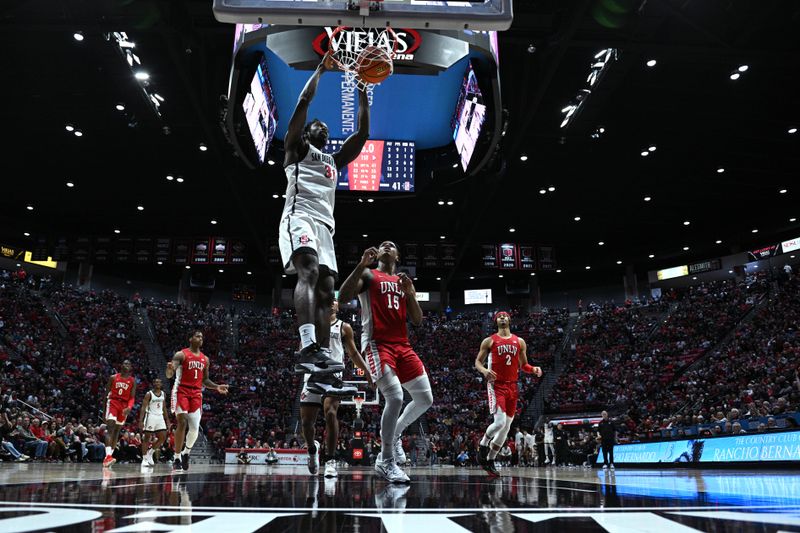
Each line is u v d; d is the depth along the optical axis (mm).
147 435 8805
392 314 3961
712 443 11547
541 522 1649
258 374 29797
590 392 27375
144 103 17484
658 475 7082
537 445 21984
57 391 20188
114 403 8492
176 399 7199
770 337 24484
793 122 19516
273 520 1655
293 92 15523
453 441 23203
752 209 28766
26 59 16156
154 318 33562
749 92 17656
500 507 2104
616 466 15578
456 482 4180
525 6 13297
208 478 4457
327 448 5289
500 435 6324
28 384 19484
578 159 22516
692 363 26641
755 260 32469
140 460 16328
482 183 22938
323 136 3695
